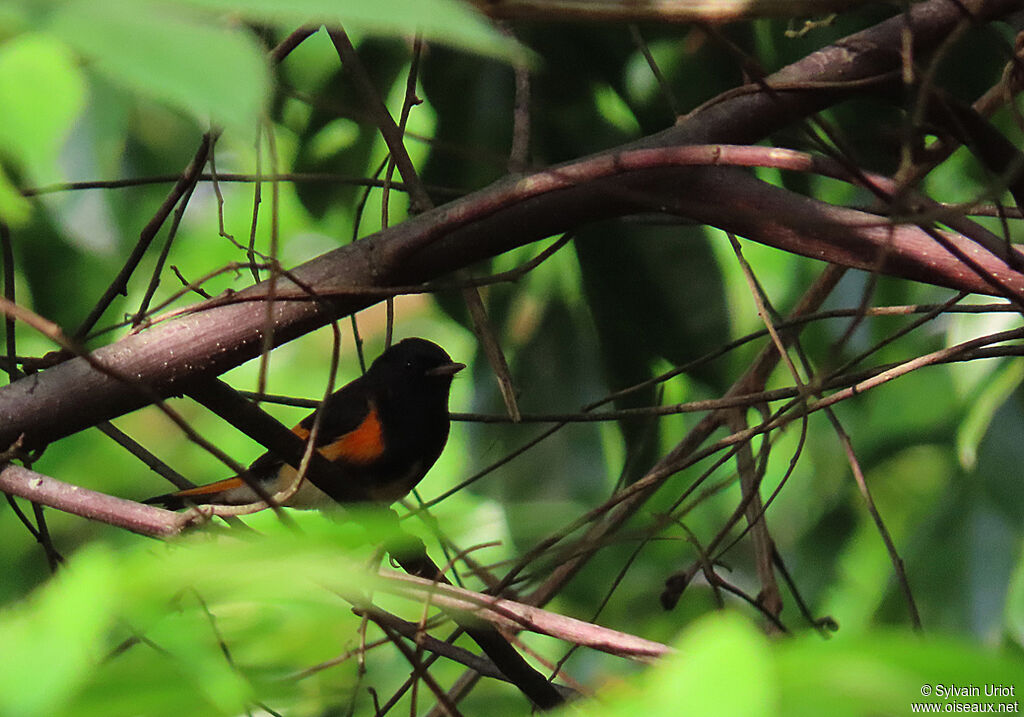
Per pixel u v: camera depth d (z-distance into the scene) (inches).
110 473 512.7
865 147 277.6
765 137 230.2
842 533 422.3
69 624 56.9
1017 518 362.3
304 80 342.0
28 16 53.2
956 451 406.0
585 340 373.1
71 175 330.0
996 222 377.7
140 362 204.1
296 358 600.1
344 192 362.3
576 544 179.3
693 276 332.2
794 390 235.6
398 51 335.9
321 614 78.2
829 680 55.8
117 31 52.6
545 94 334.3
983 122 209.0
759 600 287.0
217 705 62.4
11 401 202.5
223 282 533.3
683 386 422.3
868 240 212.8
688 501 431.2
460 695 267.9
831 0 176.7
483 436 371.6
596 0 166.6
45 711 53.2
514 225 218.4
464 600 149.9
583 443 366.9
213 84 51.2
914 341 416.2
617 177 216.8
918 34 228.5
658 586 388.8
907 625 366.0
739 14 176.9
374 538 73.9
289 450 222.2
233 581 62.1
